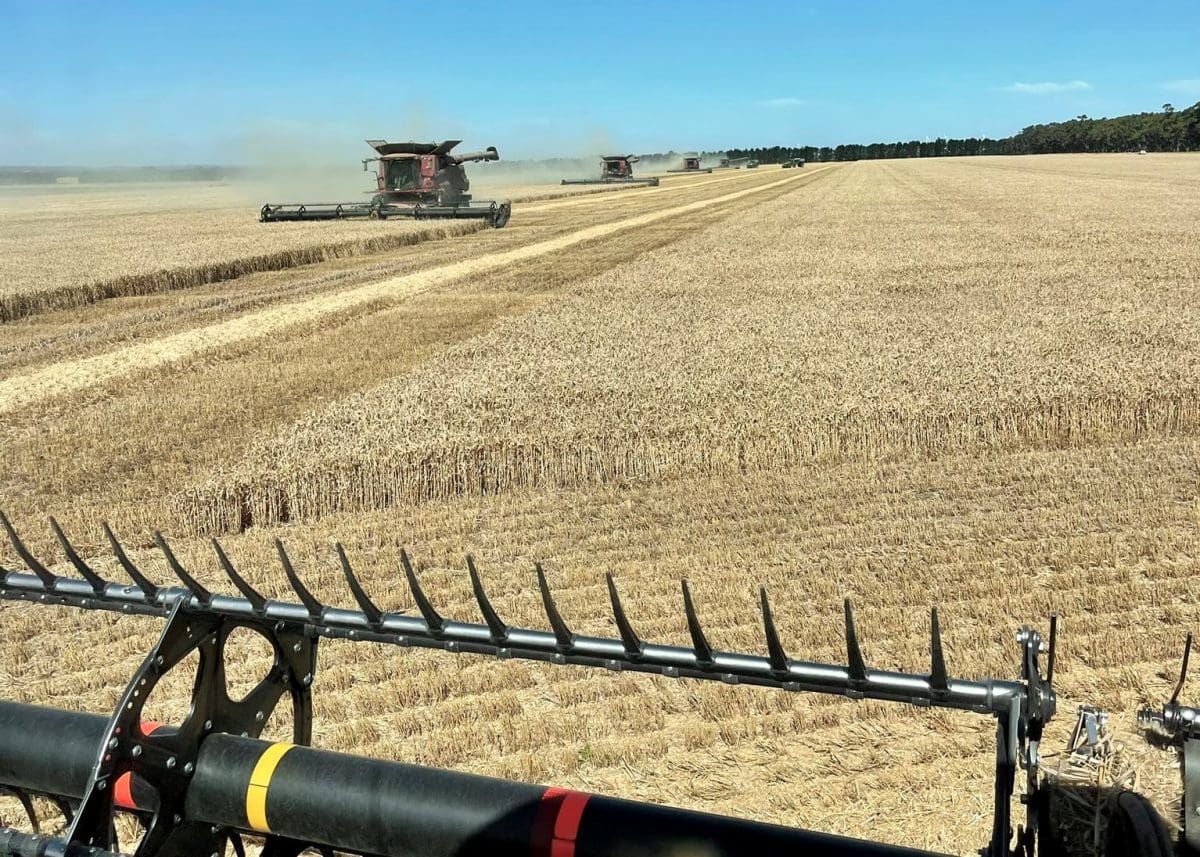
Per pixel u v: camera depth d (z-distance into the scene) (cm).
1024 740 269
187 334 1842
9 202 8219
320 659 650
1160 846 245
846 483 962
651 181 8225
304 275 2741
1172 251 2616
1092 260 2475
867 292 2075
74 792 334
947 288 2088
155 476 1030
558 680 612
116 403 1335
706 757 526
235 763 321
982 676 593
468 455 981
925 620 668
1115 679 584
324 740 562
